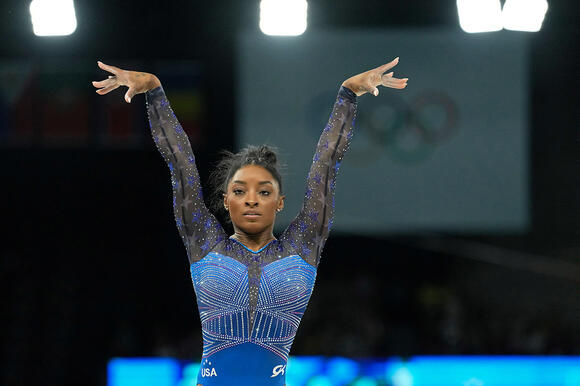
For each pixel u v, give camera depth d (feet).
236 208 39.81
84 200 138.92
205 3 129.08
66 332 131.95
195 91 128.77
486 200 123.85
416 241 148.25
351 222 124.88
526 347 122.83
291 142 122.01
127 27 128.36
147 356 127.13
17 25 125.18
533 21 84.28
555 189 133.59
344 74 121.60
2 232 137.08
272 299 39.01
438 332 126.52
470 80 122.31
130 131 127.44
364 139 124.47
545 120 128.88
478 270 146.61
